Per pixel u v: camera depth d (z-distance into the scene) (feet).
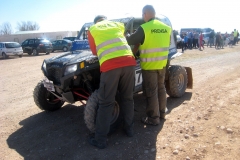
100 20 12.15
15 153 10.86
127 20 14.55
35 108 17.12
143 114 14.83
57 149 11.06
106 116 10.76
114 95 10.80
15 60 57.82
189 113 14.33
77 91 13.32
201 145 10.54
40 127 13.62
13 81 27.89
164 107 13.51
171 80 16.24
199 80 22.99
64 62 12.01
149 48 11.88
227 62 35.96
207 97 17.22
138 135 11.95
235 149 10.01
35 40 72.59
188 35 68.18
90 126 11.33
